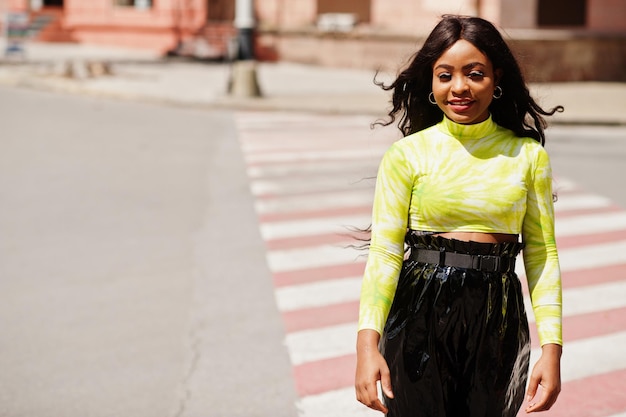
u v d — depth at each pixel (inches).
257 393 204.7
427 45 118.3
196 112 740.7
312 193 432.5
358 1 1100.5
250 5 1018.1
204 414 193.9
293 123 689.0
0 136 581.0
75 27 1257.4
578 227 369.7
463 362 116.6
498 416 117.3
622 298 275.1
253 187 443.5
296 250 331.3
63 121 654.5
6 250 327.9
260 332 245.1
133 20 1207.6
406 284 119.2
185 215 383.6
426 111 126.1
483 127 117.3
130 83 894.4
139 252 326.0
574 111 730.2
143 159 511.8
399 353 117.7
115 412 195.0
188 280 293.1
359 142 594.9
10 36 1075.3
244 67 811.4
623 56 957.8
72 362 223.0
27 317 256.2
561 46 935.0
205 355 227.8
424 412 117.3
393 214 118.5
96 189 430.6
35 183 442.0
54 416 192.9
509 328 117.5
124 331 245.1
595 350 230.4
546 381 112.3
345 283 291.3
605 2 978.1
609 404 196.9
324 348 233.1
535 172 118.0
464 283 116.2
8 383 210.2
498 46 116.1
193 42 1151.6
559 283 117.6
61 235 349.1
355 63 1047.0
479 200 116.3
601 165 510.0
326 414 193.6
